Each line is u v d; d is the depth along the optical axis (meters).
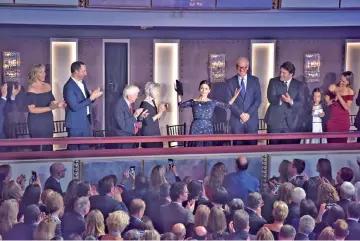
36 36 6.92
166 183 6.98
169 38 7.27
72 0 6.93
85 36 7.05
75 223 6.57
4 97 6.82
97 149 7.03
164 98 7.31
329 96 7.57
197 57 7.35
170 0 7.16
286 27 7.45
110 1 7.02
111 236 6.45
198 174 7.14
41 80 6.94
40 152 6.78
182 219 6.80
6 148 6.81
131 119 7.15
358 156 7.52
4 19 6.79
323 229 7.01
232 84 7.39
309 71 7.55
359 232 7.00
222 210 6.72
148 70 7.27
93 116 7.09
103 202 6.70
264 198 7.16
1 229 6.51
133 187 6.95
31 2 6.83
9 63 6.85
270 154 7.32
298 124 7.54
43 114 6.93
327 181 7.42
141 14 7.13
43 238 6.45
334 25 7.51
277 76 7.48
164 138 7.13
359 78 7.58
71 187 6.81
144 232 6.55
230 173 7.22
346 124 7.57
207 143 7.34
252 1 7.32
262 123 7.52
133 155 7.02
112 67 7.17
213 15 7.29
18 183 6.71
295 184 7.33
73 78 7.01
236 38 7.39
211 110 7.26
